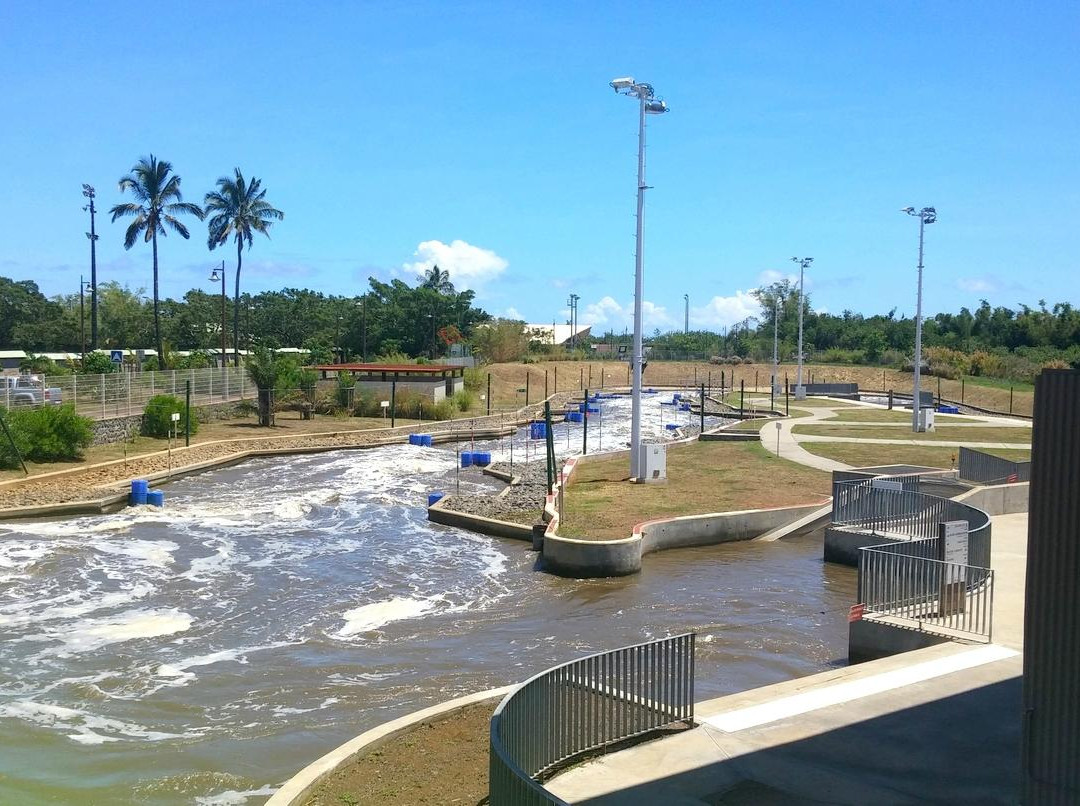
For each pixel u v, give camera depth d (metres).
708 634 18.55
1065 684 8.91
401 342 119.12
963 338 124.19
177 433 47.88
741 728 11.62
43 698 15.04
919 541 17.00
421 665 16.69
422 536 27.95
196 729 13.86
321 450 48.47
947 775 10.27
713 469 38.22
